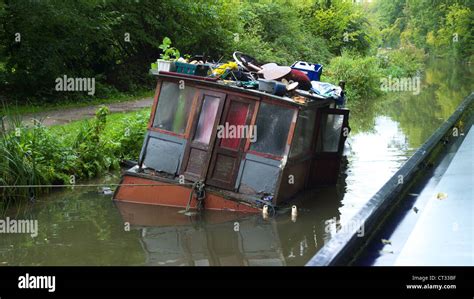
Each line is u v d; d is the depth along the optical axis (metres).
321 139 9.30
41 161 9.39
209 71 8.87
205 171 8.12
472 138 9.84
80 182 9.88
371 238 5.14
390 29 80.12
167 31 20.56
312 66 10.43
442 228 5.38
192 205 8.09
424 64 52.91
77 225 7.53
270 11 28.25
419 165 7.71
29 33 15.32
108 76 18.94
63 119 13.09
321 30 34.53
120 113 14.24
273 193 7.84
